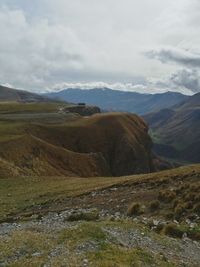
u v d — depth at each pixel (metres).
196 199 43.50
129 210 45.06
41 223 41.22
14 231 36.16
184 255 30.98
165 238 34.22
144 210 44.94
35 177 87.50
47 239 30.77
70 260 24.59
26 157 139.25
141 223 38.78
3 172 100.44
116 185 59.94
